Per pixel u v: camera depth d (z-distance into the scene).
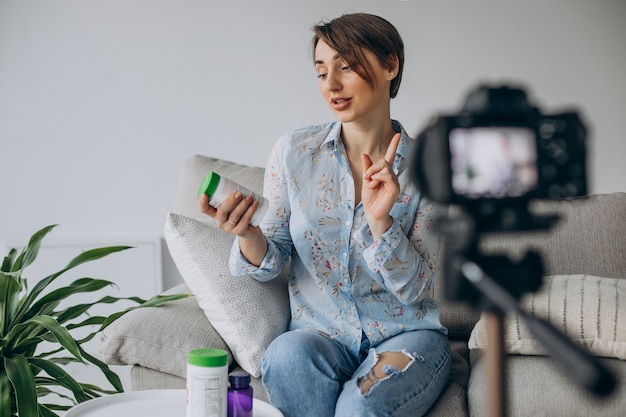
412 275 1.79
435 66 3.24
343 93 1.82
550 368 1.79
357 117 1.83
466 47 3.23
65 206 3.28
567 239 2.17
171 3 3.24
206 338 1.90
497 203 0.54
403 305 1.88
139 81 3.26
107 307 3.24
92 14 3.24
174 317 1.94
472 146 0.53
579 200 2.23
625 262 2.16
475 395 1.76
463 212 0.55
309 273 1.91
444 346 1.83
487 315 0.56
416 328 1.86
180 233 1.94
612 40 3.23
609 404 1.67
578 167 0.52
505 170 0.53
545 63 3.24
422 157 0.54
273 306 1.92
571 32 3.23
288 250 1.94
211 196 1.71
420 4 3.22
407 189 1.88
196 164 2.41
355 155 1.90
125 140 3.28
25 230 3.27
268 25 3.24
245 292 1.89
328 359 1.72
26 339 1.83
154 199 3.29
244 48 3.25
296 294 1.92
